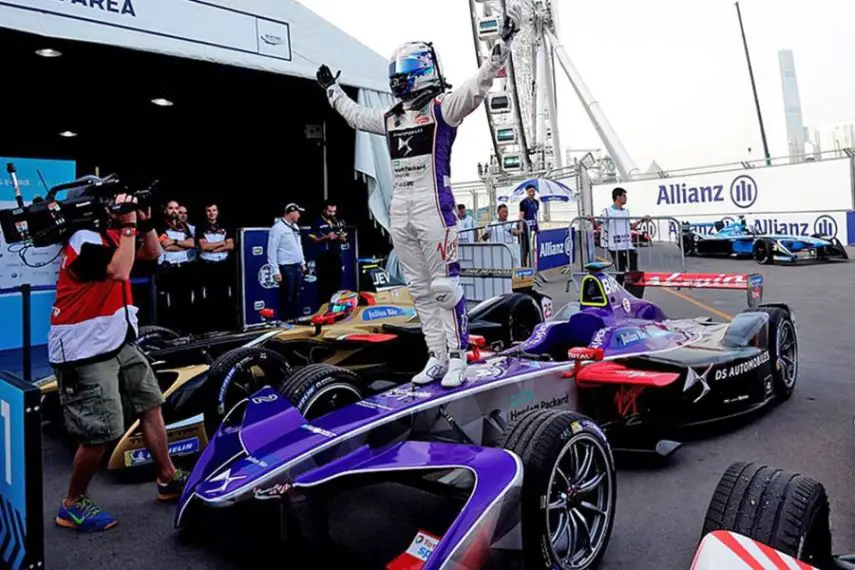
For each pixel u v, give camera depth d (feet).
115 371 10.74
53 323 10.36
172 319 25.99
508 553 7.90
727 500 6.54
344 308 17.57
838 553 8.91
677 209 74.64
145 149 32.96
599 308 14.02
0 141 28.58
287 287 27.27
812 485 6.45
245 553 9.07
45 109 29.40
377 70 26.94
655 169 88.94
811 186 62.13
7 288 21.50
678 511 10.60
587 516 9.09
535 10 109.40
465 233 41.83
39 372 19.20
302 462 8.41
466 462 7.95
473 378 10.52
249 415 9.56
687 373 13.26
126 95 28.89
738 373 14.30
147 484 12.78
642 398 13.08
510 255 25.43
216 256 27.07
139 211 11.07
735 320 15.71
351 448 8.97
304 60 23.97
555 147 113.70
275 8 22.91
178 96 29.81
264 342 16.81
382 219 29.14
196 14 20.67
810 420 14.74
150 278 26.43
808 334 24.02
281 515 8.21
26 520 7.14
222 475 8.63
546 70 112.47
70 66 24.09
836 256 49.19
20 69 24.30
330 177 35.37
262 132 34.81
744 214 67.36
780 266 47.34
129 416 13.30
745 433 14.11
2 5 16.66
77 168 30.99
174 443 13.11
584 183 56.95
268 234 28.81
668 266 48.29
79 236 10.22
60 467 13.75
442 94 10.11
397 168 10.39
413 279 10.76
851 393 16.70
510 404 11.09
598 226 43.50
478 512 7.30
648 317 16.03
